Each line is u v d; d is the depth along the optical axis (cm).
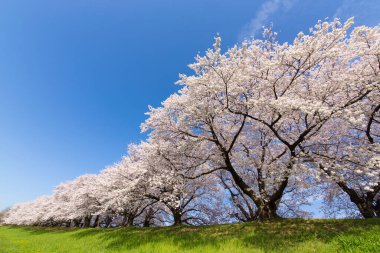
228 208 2462
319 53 1241
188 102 1465
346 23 1108
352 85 1217
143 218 3581
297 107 1066
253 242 1016
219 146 1499
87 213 3281
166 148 1609
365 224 1085
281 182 1392
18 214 7050
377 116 1422
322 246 845
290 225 1240
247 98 1423
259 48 1531
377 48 1112
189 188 2180
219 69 1290
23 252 1311
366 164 1066
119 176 1950
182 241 1177
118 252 1146
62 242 1761
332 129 1606
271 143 1817
